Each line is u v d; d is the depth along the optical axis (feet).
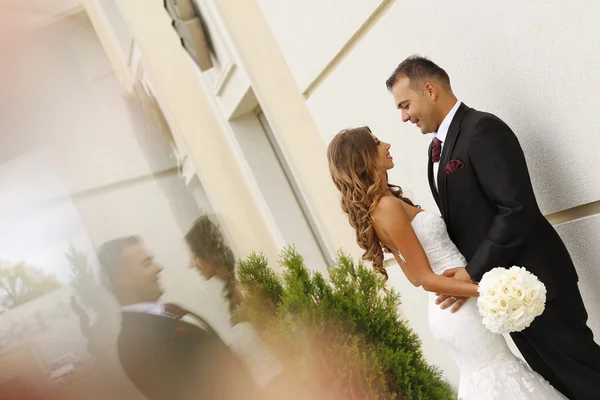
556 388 7.37
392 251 7.47
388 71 10.17
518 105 7.70
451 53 8.60
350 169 7.12
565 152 7.20
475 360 7.25
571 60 6.66
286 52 13.56
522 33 7.20
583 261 7.66
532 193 6.60
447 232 7.43
